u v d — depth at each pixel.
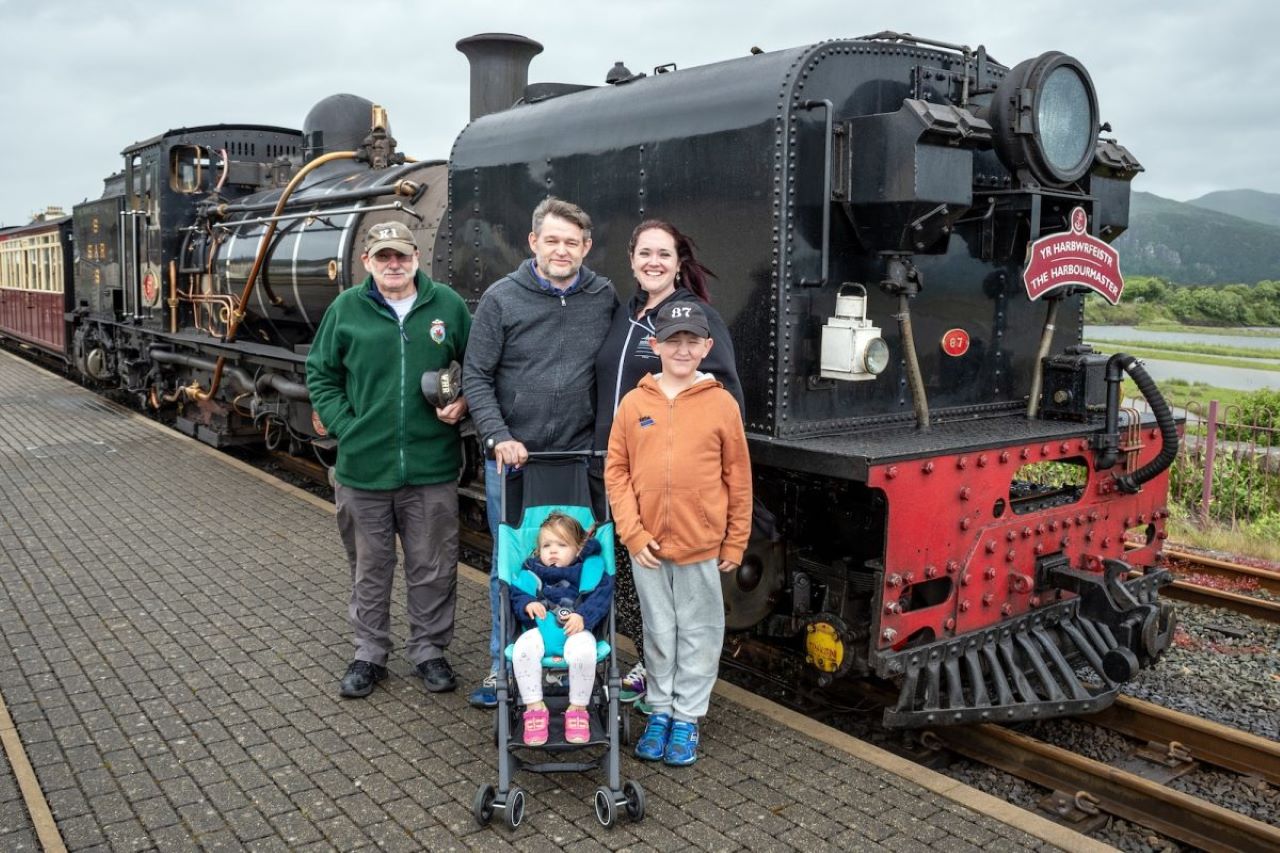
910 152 3.90
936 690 3.99
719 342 3.82
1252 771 4.07
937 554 4.02
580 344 4.00
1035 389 4.93
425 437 4.33
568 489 3.80
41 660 4.77
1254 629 5.91
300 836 3.28
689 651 3.81
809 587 4.48
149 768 3.73
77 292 15.69
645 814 3.44
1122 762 4.22
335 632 5.16
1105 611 4.40
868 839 3.30
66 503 7.98
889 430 4.45
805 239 4.16
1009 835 3.33
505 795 3.32
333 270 7.62
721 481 3.73
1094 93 4.50
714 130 4.36
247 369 9.82
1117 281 4.84
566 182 5.24
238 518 7.52
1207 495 8.80
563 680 3.71
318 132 10.43
